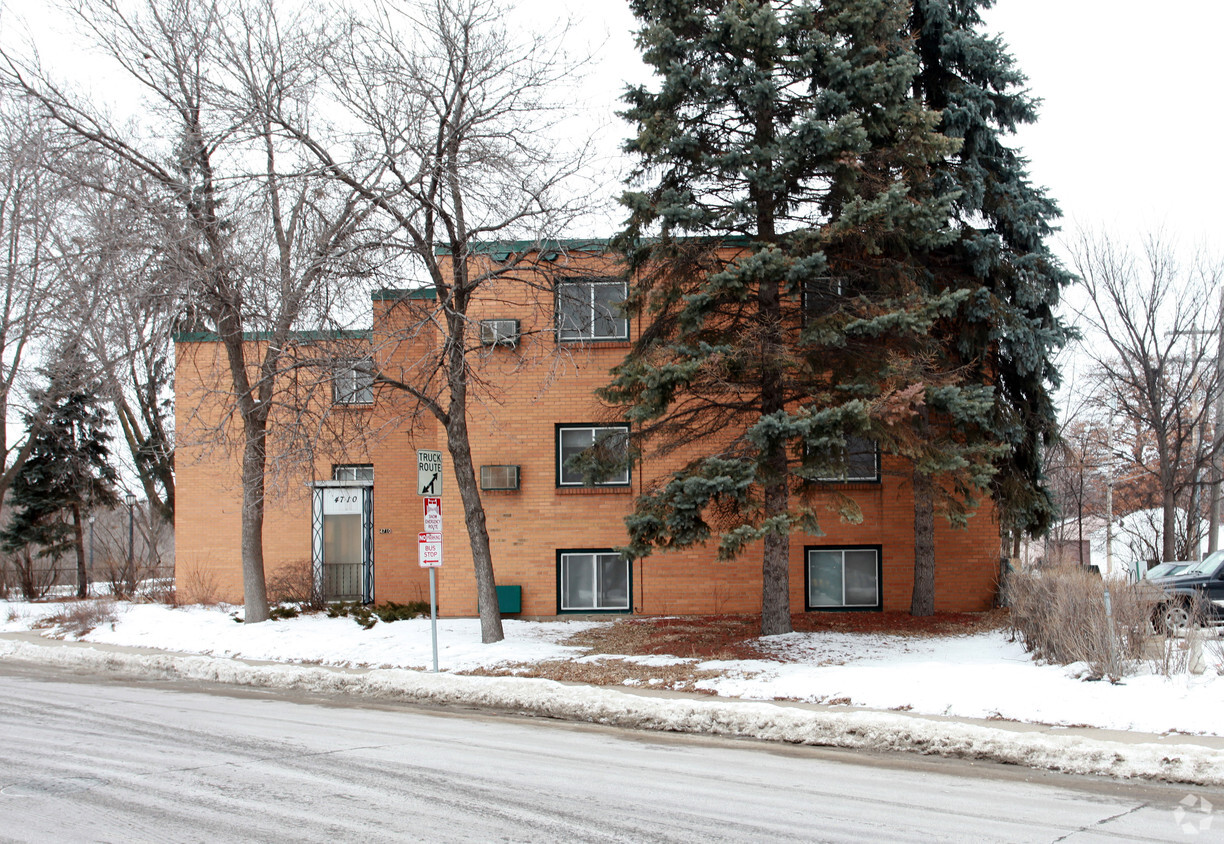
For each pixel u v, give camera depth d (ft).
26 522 101.86
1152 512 117.60
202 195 54.13
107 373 68.85
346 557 76.33
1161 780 26.18
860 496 63.05
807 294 49.60
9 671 52.21
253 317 52.80
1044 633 41.52
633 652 48.19
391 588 73.82
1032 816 22.31
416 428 71.00
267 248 53.83
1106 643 37.35
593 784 25.29
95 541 138.00
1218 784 25.59
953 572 62.34
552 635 54.90
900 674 38.45
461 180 48.70
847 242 46.80
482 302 64.64
